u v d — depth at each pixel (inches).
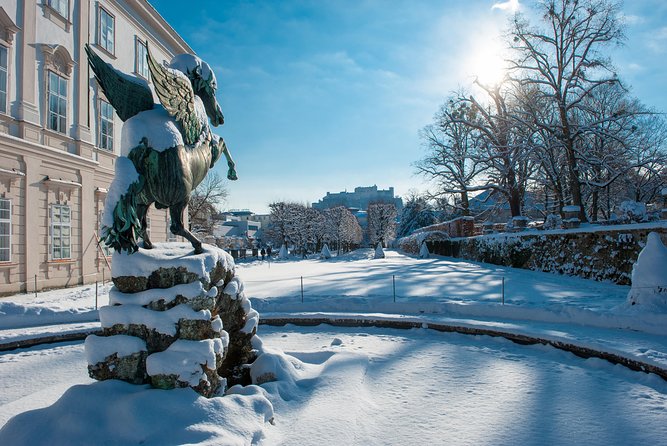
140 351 165.6
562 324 331.3
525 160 1203.2
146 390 156.0
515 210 1266.0
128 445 134.1
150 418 142.8
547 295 468.4
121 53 838.5
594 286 558.9
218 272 201.8
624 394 202.8
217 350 176.7
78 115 705.6
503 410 185.6
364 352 282.8
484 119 1323.8
